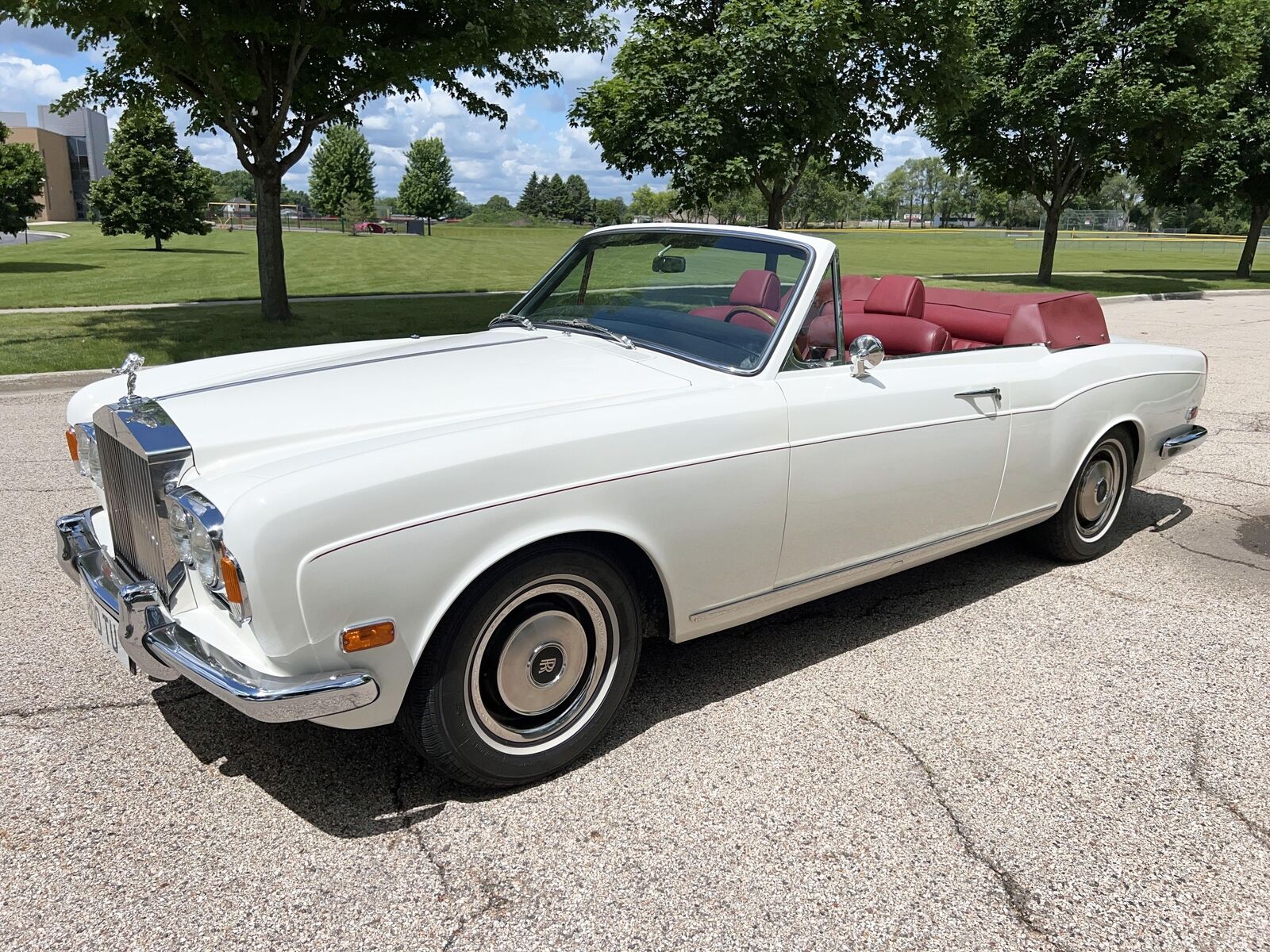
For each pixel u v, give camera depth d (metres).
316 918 2.18
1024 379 3.90
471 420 2.71
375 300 16.00
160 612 2.48
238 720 3.07
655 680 3.40
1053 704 3.22
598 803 2.65
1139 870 2.39
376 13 11.30
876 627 3.86
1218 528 5.16
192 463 2.48
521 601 2.61
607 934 2.15
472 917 2.20
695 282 3.51
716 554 2.99
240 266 25.23
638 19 14.14
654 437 2.76
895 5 13.53
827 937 2.15
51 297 16.03
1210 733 3.05
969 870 2.38
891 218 140.88
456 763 2.55
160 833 2.49
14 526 4.83
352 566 2.25
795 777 2.78
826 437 3.17
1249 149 26.83
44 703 3.14
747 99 12.81
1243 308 18.52
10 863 2.35
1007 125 22.36
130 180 33.84
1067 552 4.54
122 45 10.23
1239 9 20.92
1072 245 55.69
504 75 12.72
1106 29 21.25
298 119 12.32
